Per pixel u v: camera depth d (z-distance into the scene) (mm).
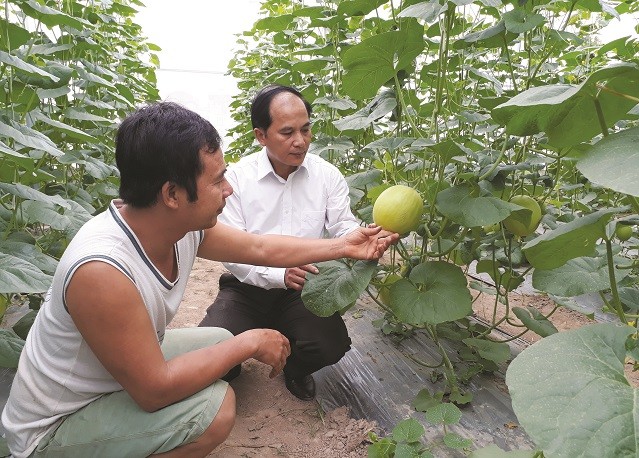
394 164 2225
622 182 927
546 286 1895
